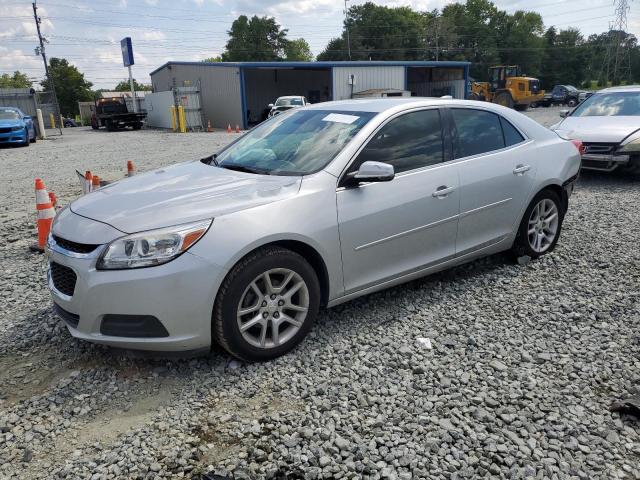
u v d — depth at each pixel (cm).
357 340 364
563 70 9888
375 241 375
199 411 289
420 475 240
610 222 657
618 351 347
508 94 4091
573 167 529
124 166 1344
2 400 303
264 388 309
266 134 439
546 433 268
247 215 318
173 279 294
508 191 462
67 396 305
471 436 265
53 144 2253
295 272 335
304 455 252
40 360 346
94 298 297
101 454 256
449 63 3731
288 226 327
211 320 311
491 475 240
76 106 9494
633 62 8619
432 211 406
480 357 341
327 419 279
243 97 3262
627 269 491
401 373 322
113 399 301
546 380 314
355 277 372
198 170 405
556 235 530
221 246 304
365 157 376
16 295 460
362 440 262
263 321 330
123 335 302
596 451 255
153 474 243
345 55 9650
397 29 9531
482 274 484
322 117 425
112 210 328
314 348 353
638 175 962
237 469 243
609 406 289
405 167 396
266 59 9888
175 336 302
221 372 326
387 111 402
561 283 461
